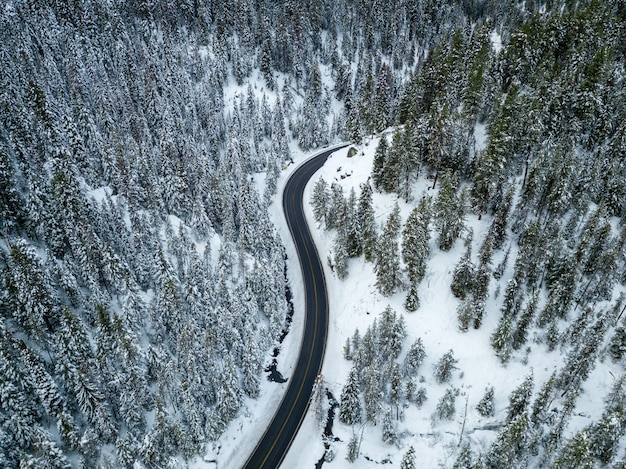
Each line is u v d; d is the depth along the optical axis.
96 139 82.50
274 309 67.25
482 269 57.72
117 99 102.94
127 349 48.66
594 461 39.28
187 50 134.38
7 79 81.44
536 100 71.69
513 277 59.25
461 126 74.75
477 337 57.94
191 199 83.88
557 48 90.69
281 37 135.88
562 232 61.50
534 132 69.38
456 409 52.97
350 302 69.81
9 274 49.66
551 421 48.59
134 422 48.25
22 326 50.72
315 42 148.25
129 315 55.12
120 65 113.81
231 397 52.72
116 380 48.66
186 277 61.16
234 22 141.38
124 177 75.81
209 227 78.75
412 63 146.12
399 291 65.62
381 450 51.94
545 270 59.53
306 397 58.75
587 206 62.91
